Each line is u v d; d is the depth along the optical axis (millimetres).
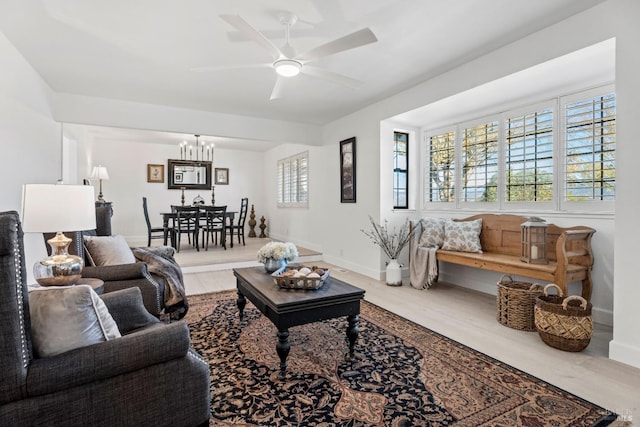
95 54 2982
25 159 3076
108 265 2541
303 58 2340
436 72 3410
